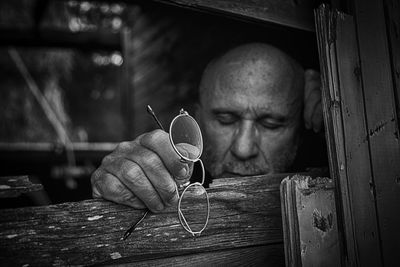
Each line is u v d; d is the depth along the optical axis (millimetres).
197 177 942
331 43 551
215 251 512
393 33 608
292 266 512
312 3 601
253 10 561
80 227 448
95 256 451
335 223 538
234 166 718
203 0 538
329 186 538
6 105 2549
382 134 579
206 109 751
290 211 517
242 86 703
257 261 536
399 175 590
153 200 455
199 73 1161
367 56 580
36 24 1590
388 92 593
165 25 1323
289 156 744
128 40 1646
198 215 500
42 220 436
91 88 3365
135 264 473
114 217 462
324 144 809
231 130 725
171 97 1310
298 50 804
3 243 420
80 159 1499
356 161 552
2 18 2197
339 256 536
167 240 482
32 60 2580
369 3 592
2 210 424
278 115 709
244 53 728
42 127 2596
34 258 429
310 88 755
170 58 1314
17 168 1498
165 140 447
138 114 1510
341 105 547
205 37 1104
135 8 1584
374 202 561
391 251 569
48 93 2658
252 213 533
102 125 3455
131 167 444
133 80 1573
